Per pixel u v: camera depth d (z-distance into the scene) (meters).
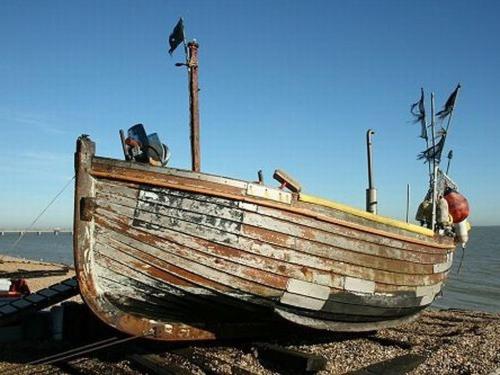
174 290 6.73
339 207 7.25
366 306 7.94
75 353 7.11
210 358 7.08
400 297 8.46
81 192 6.11
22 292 11.41
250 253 6.68
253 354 7.40
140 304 6.82
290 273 6.93
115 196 6.25
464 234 10.55
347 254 7.43
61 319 8.71
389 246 8.05
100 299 6.41
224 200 6.52
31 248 78.56
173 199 6.39
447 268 10.12
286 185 6.96
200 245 6.53
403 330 10.10
